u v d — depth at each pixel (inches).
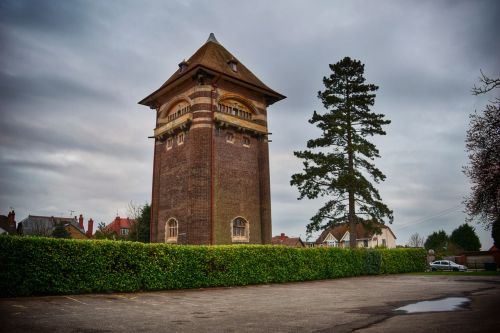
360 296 624.1
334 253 1146.7
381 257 1330.0
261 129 1337.4
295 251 1017.5
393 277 1176.8
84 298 559.8
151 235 1309.1
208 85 1222.9
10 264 535.8
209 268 807.1
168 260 733.9
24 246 551.8
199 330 334.3
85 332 322.0
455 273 1355.8
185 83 1285.7
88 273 613.9
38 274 559.8
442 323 344.8
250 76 1440.7
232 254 858.8
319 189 1348.4
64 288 583.5
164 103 1385.3
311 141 1382.9
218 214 1155.3
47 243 576.1
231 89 1289.4
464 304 483.5
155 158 1373.0
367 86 1398.9
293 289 778.8
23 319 376.5
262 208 1289.4
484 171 626.2
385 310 446.9
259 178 1317.7
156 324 364.2
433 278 1104.2
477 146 626.2
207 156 1163.3
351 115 1386.6
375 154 1357.0
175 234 1220.5
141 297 603.8
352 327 341.1
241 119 1277.1
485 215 698.2
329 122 1371.8
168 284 725.3
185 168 1220.5
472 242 2940.5
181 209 1202.0
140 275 684.1
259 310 464.1
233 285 844.0
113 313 433.1
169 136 1326.3
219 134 1222.9
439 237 3314.5
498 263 2034.9
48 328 334.6
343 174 1330.0
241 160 1272.1
